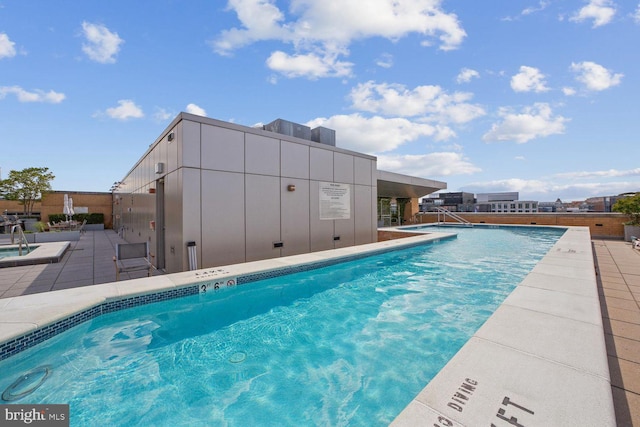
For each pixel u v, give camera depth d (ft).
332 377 9.70
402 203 79.97
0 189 64.03
